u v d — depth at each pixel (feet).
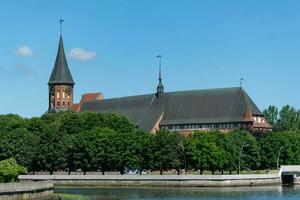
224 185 566.77
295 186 593.42
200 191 507.71
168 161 634.02
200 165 636.89
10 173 449.06
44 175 639.76
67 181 622.13
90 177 610.24
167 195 460.96
